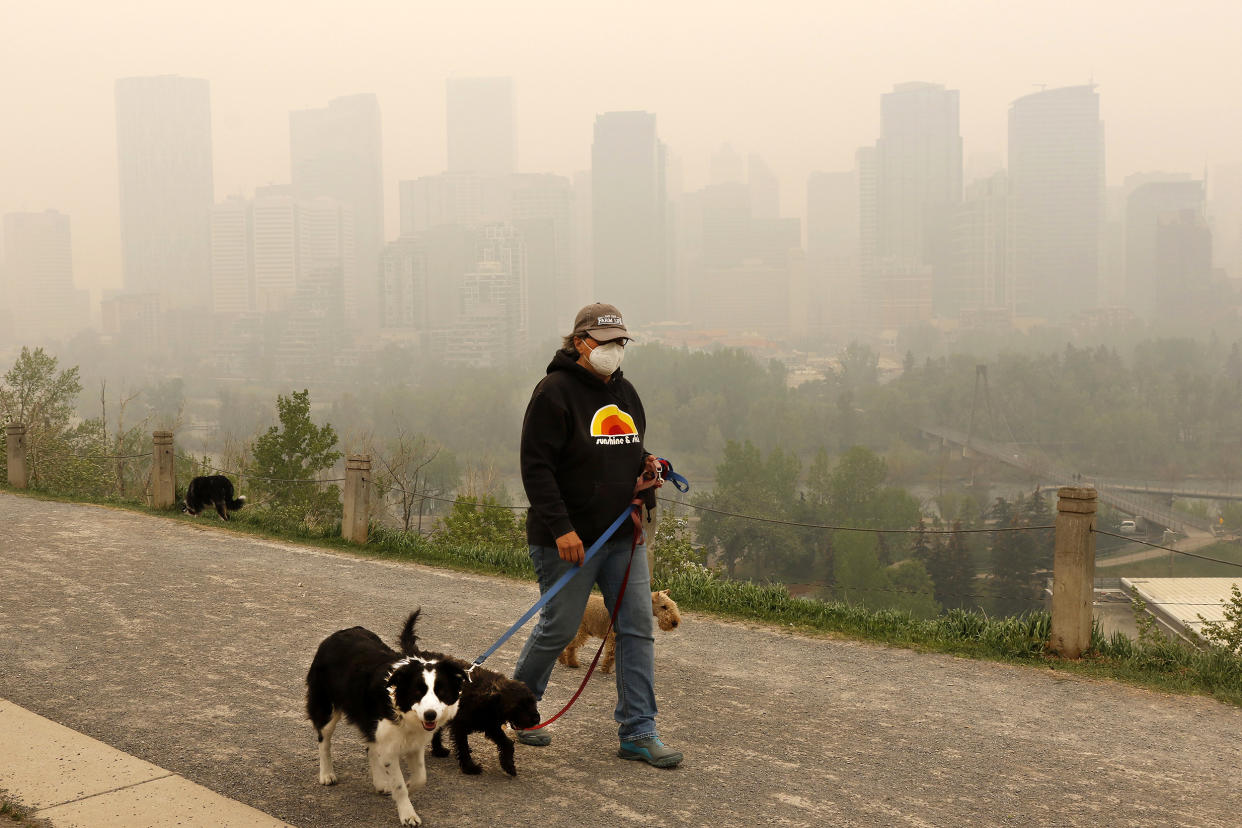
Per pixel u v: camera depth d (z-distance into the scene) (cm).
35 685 515
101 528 1066
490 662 603
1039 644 639
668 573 855
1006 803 397
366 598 768
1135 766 444
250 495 1506
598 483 418
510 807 378
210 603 725
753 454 8162
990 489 12456
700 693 545
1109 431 14250
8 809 355
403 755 362
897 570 6638
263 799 379
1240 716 521
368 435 2592
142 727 456
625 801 387
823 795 400
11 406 2288
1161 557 8244
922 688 562
